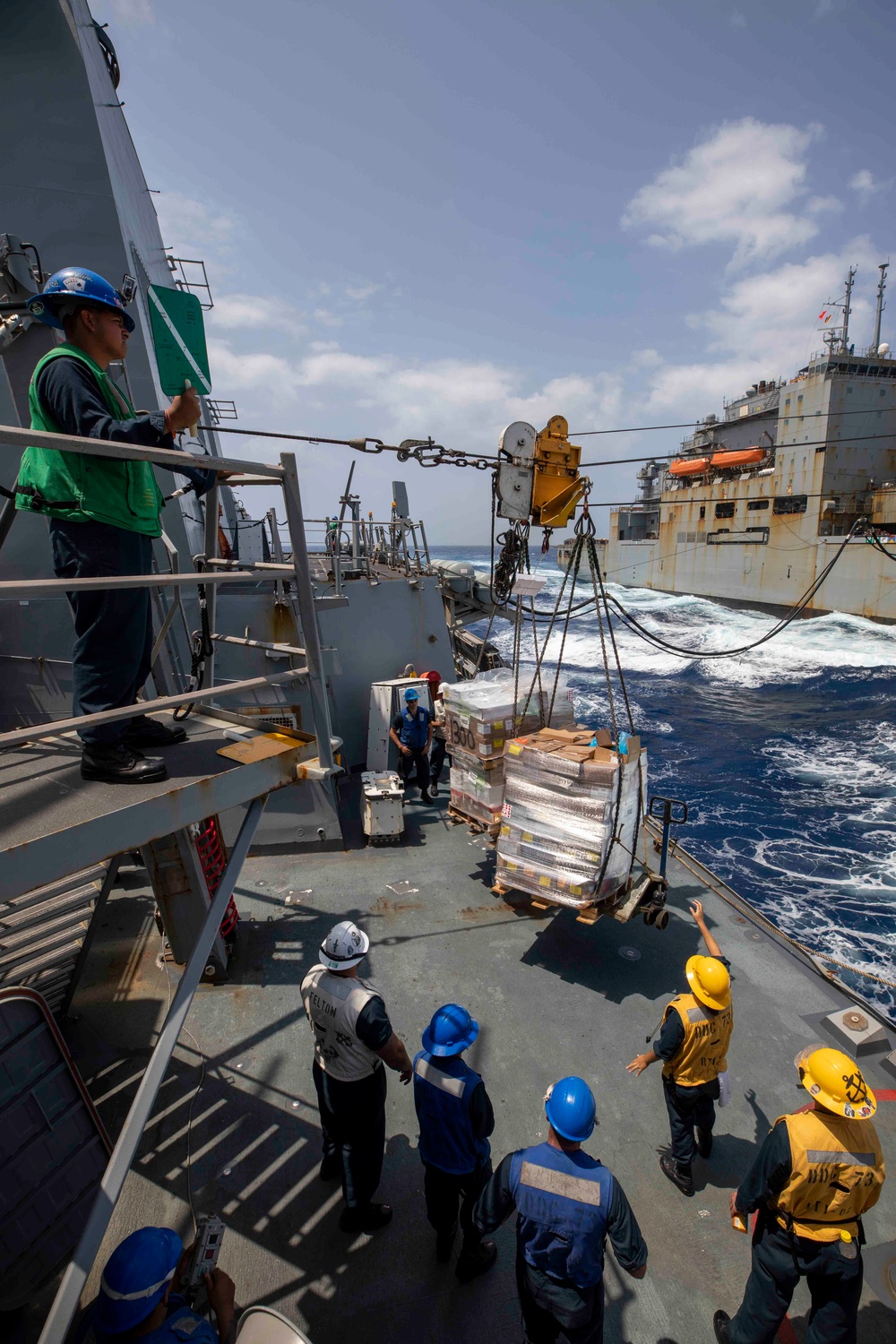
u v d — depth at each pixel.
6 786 1.94
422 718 7.90
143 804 1.81
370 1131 2.88
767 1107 3.79
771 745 18.11
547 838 4.62
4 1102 2.31
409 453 4.84
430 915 5.66
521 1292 2.30
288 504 2.14
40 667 5.56
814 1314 2.41
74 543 1.86
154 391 5.86
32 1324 2.62
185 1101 3.76
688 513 41.34
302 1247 2.98
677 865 6.62
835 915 9.80
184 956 4.70
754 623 34.47
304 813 6.72
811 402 31.84
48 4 4.92
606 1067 4.05
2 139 5.07
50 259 5.34
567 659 29.97
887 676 24.41
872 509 30.45
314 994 2.78
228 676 6.70
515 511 5.14
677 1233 3.10
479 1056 4.12
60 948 3.89
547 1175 2.21
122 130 6.96
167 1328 1.77
